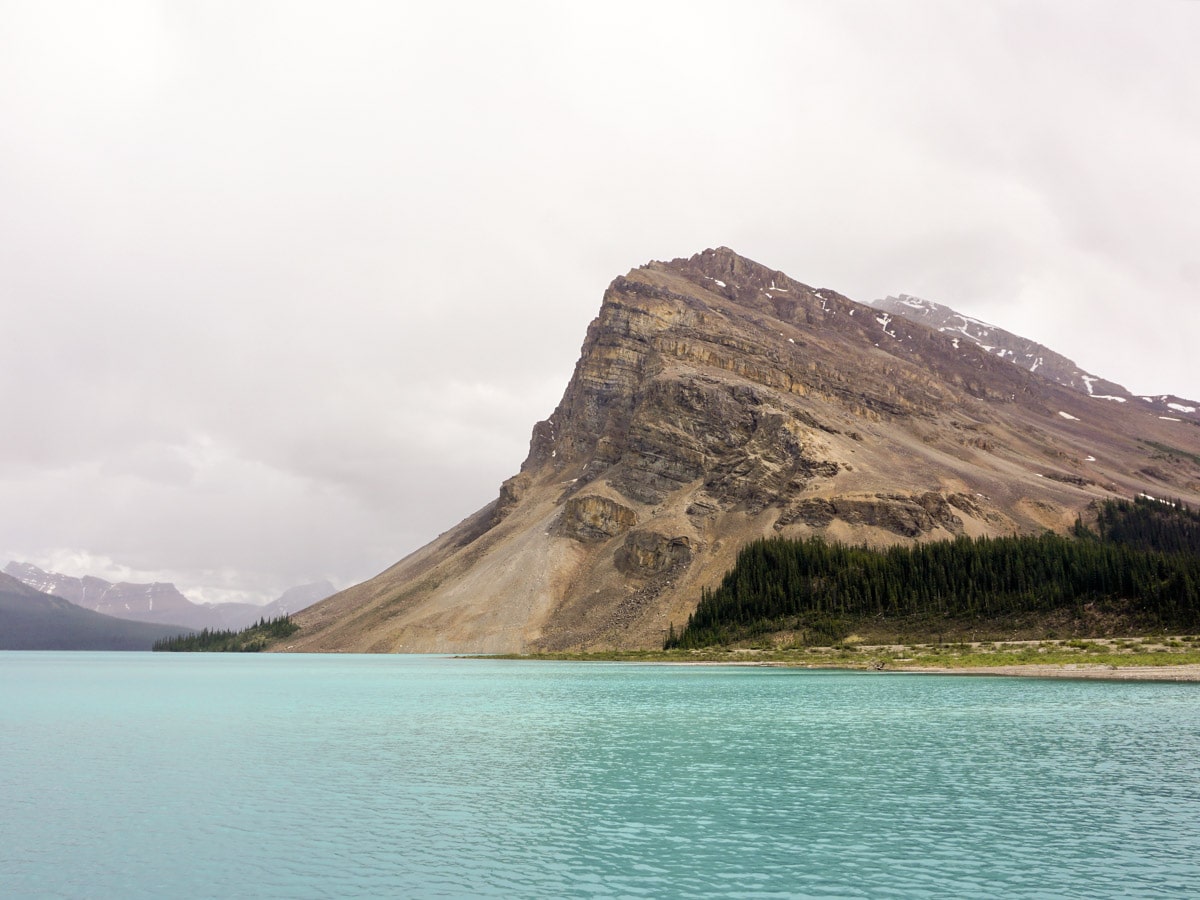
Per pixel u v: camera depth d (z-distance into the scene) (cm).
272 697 10331
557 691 10550
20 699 10462
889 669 13150
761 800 4181
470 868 3198
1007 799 4141
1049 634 14375
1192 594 13475
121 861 3344
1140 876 3023
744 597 18788
